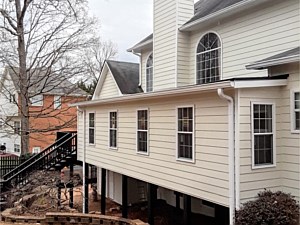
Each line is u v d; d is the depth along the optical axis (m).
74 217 7.33
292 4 7.95
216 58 10.30
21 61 18.20
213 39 10.47
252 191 6.40
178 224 11.11
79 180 14.23
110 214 12.88
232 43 9.65
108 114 12.09
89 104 13.09
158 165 8.97
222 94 6.37
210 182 7.03
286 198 6.03
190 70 11.39
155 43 12.41
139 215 12.70
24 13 18.06
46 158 14.26
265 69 7.84
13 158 18.50
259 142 6.58
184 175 7.88
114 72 15.82
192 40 11.35
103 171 12.73
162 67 11.99
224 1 10.96
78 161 15.00
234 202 6.34
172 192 12.88
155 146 9.12
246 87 6.27
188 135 7.82
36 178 11.71
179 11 11.31
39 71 19.69
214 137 6.94
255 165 6.47
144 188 14.52
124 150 10.88
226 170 6.59
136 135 10.12
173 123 8.34
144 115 9.77
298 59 6.10
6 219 7.97
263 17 8.70
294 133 6.49
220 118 6.78
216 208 10.48
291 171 6.53
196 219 11.37
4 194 11.45
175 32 11.30
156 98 8.99
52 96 25.06
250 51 9.06
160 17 12.17
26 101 18.36
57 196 12.80
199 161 7.38
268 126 6.68
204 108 7.25
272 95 6.68
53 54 19.66
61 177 12.91
